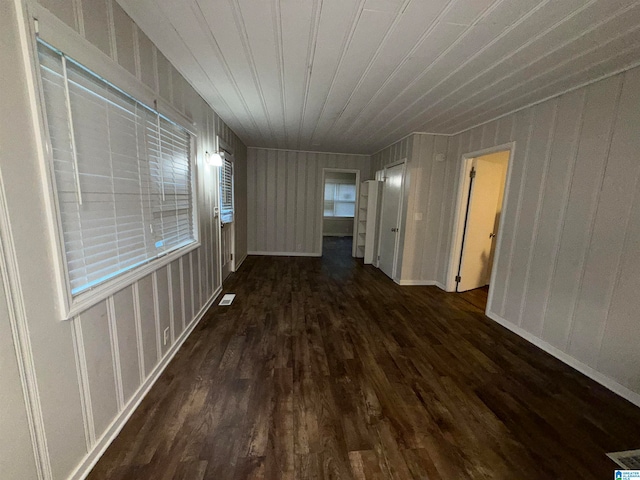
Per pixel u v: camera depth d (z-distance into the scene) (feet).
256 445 4.72
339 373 6.83
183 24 5.36
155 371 6.32
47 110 3.54
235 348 7.81
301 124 12.69
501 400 6.08
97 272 4.54
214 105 10.24
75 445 3.96
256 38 5.78
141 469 4.24
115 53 4.79
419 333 9.12
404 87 7.96
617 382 6.42
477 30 5.18
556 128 8.00
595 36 5.20
